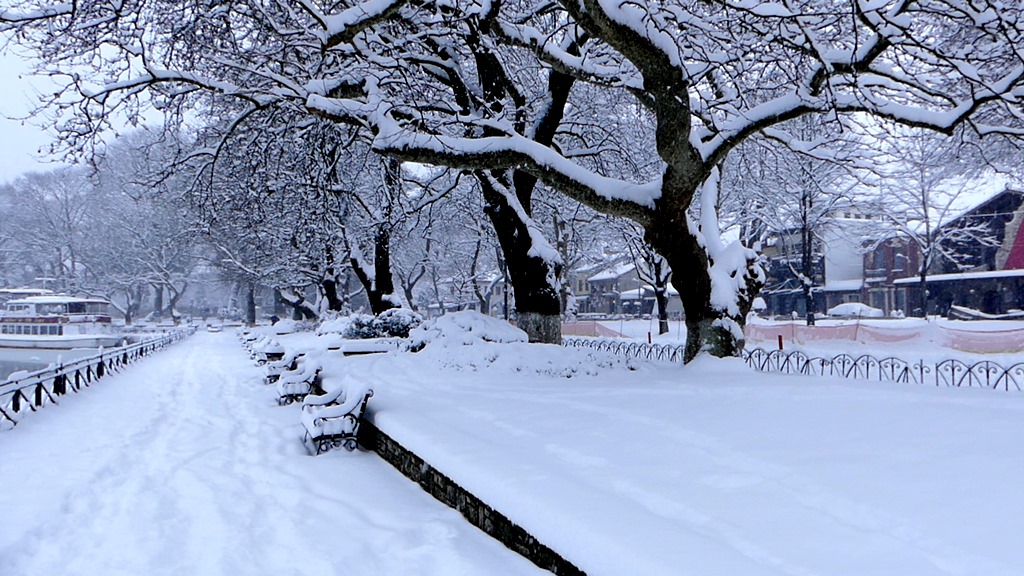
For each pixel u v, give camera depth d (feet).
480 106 47.60
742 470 16.58
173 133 48.03
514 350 43.27
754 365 58.75
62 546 18.16
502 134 45.47
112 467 27.07
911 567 10.73
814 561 11.23
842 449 17.17
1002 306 129.80
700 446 19.11
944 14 33.55
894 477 14.70
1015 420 18.16
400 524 19.26
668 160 35.06
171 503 21.93
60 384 47.80
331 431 29.63
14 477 25.17
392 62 38.83
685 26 34.94
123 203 223.10
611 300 239.09
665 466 17.54
